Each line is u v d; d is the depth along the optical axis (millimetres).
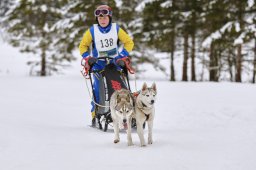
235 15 23688
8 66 49344
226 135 8102
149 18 27828
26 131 8211
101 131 9109
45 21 35312
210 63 28766
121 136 8453
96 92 9305
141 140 7195
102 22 9125
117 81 8758
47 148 6785
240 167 5480
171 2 26500
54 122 10227
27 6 34594
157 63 34219
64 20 31922
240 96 15188
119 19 29969
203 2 25531
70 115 11797
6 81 26297
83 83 25109
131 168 5492
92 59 8930
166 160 5973
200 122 10211
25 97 16469
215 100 14070
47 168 5465
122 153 6512
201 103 13305
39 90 20031
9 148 6648
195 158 6098
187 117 11000
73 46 32531
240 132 8359
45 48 36438
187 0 26609
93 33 9180
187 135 8312
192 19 26531
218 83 22953
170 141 7668
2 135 7559
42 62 37312
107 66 8984
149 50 33656
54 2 35281
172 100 14562
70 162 5836
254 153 6258
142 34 28312
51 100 15602
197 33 30438
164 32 27188
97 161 5918
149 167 5539
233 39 24141
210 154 6352
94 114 9617
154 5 26688
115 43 9250
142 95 7148
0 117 10242
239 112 11094
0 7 62688
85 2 30234
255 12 23203
